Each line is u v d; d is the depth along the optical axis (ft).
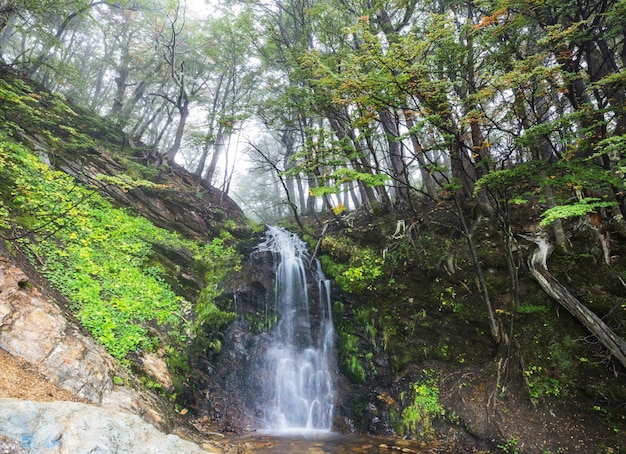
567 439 20.80
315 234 45.50
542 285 25.80
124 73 68.08
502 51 27.02
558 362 23.93
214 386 28.07
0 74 38.32
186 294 33.06
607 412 21.09
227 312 34.22
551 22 25.70
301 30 49.42
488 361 27.27
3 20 34.99
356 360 31.63
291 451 22.15
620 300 23.80
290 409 30.40
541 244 27.12
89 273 26.27
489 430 23.04
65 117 45.52
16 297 17.62
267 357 33.06
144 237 35.65
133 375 21.24
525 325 26.48
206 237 46.11
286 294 38.47
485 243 32.07
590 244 27.45
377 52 23.80
